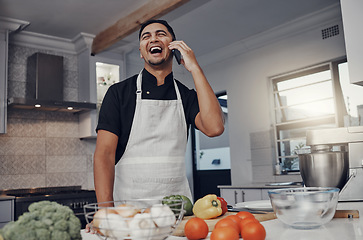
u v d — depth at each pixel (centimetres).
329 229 92
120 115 142
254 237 78
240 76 460
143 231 65
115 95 143
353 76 198
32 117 395
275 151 421
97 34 404
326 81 389
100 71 416
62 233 62
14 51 393
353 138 173
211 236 79
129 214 70
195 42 447
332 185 166
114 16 364
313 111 398
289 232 90
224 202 114
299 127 408
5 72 356
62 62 395
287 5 358
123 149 143
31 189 382
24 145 386
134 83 149
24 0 324
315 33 388
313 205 92
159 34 142
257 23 398
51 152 401
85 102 389
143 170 140
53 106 363
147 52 143
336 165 165
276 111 429
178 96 151
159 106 146
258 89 440
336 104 378
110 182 128
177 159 146
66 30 395
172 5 309
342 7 204
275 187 338
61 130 412
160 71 148
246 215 94
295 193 93
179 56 142
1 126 347
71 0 328
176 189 143
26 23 366
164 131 145
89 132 397
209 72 499
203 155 517
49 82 383
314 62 389
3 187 368
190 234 85
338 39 369
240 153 453
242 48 453
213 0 340
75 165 415
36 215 64
